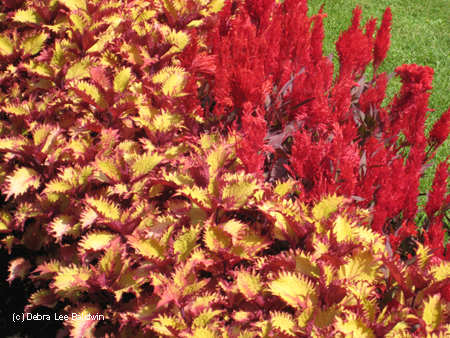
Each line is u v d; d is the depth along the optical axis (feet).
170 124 6.13
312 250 5.50
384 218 5.94
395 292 5.57
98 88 6.15
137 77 6.57
